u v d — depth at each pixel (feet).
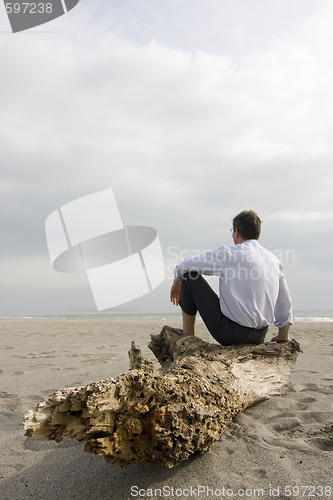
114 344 21.70
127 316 92.99
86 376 12.66
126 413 5.78
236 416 8.42
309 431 7.59
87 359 16.14
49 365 14.80
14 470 6.47
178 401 6.21
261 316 9.04
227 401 7.47
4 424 8.64
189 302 9.74
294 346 10.08
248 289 8.89
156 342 10.49
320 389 10.34
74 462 6.64
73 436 5.41
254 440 7.12
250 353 9.32
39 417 5.19
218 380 7.82
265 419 8.26
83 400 5.36
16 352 18.71
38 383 11.88
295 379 11.55
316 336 24.56
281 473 5.92
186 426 6.06
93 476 6.15
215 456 6.57
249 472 6.02
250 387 8.57
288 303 9.88
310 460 6.30
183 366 8.04
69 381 12.04
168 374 7.39
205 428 6.38
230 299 8.92
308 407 8.86
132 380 5.92
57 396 5.27
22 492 5.79
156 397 6.00
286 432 7.62
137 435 5.82
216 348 9.27
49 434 5.33
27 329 31.40
